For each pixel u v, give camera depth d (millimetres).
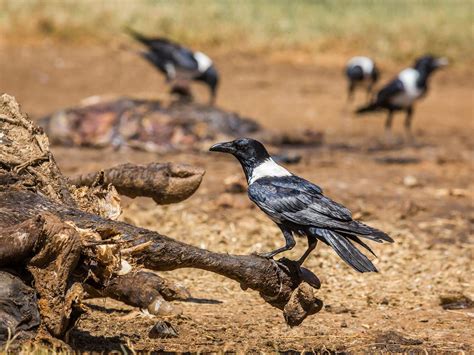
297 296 7910
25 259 7262
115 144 19719
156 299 7363
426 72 23406
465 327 9539
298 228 8977
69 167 17156
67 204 8570
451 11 41250
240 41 37812
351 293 10938
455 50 37156
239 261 7941
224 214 14312
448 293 10508
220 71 34344
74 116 20047
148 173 9578
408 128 23859
